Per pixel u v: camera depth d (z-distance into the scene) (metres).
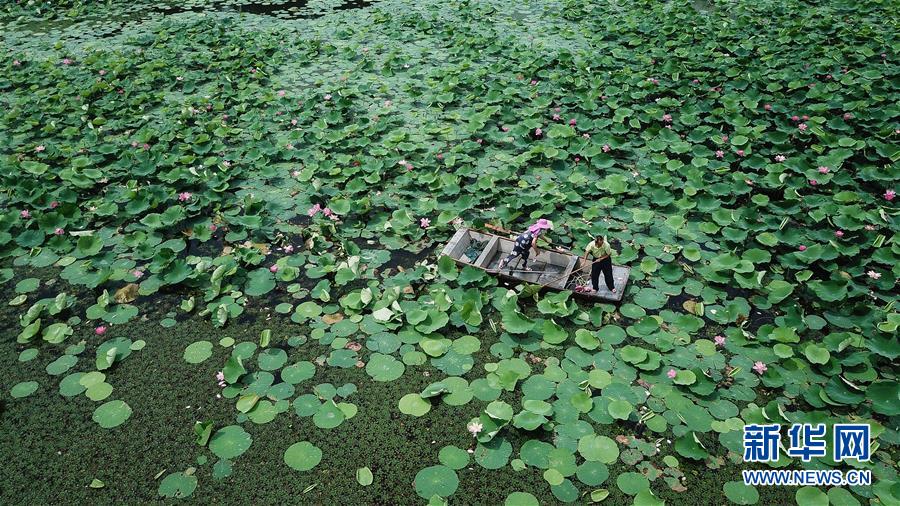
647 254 8.95
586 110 12.91
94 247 8.96
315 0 21.44
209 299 8.12
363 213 9.85
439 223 9.34
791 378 7.00
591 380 6.98
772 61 15.12
